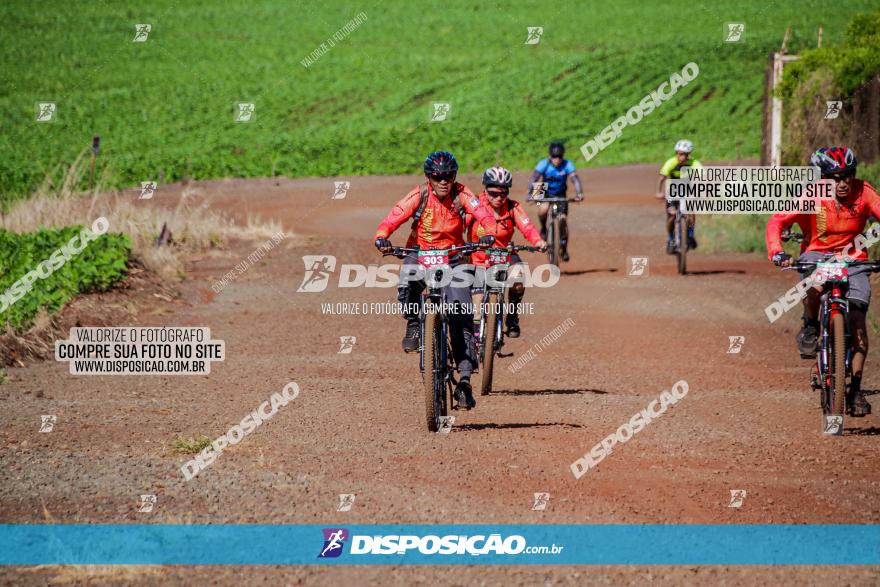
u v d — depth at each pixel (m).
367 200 82.44
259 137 139.00
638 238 60.00
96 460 19.92
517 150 130.38
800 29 188.88
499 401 26.23
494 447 21.19
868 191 22.62
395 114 156.38
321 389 27.38
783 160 60.22
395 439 21.89
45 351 31.48
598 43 197.12
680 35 196.12
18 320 32.22
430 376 21.78
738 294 42.28
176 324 36.56
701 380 28.62
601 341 34.44
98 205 54.75
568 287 44.62
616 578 14.19
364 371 29.92
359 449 21.00
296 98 167.25
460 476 19.02
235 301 41.31
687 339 34.47
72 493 17.81
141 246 47.22
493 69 183.50
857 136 54.41
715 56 177.38
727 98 156.75
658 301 41.09
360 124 148.25
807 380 28.58
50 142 131.00
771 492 18.11
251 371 29.64
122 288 40.38
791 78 59.41
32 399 25.58
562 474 19.22
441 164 21.83
